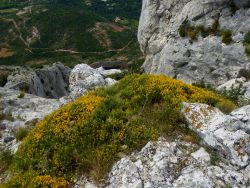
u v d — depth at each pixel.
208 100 13.59
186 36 33.06
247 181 10.32
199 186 9.94
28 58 153.00
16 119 23.67
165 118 12.33
